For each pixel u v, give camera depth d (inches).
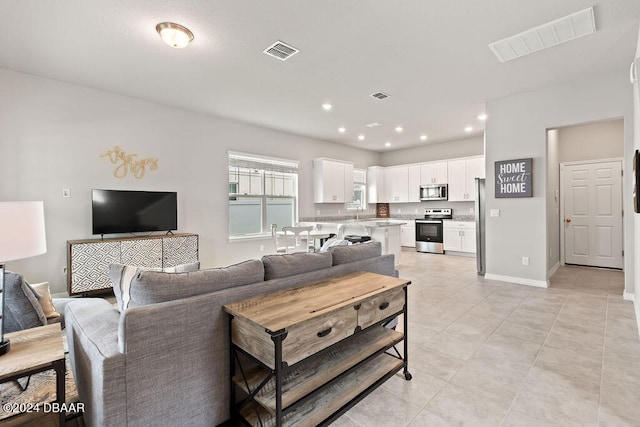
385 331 88.3
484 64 131.4
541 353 94.9
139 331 52.4
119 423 50.6
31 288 78.9
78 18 96.6
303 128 236.5
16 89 136.9
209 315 61.4
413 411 69.7
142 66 131.1
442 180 289.6
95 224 155.0
